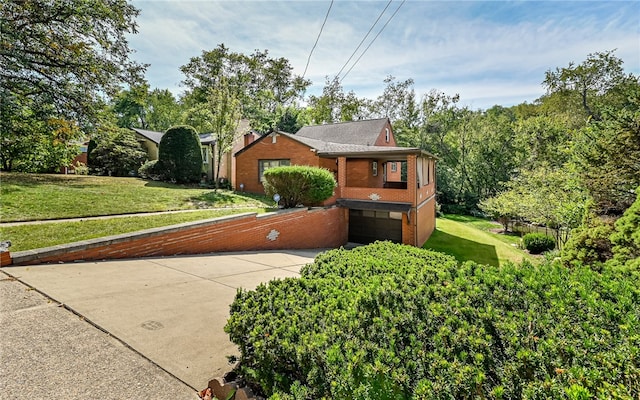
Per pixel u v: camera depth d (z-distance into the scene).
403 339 2.11
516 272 2.96
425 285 2.81
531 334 1.97
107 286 4.23
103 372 2.34
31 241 5.99
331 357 1.83
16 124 13.27
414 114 34.97
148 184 15.35
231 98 16.25
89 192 11.39
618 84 22.64
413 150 12.24
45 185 11.74
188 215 9.39
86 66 13.49
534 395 1.49
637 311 2.20
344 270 3.78
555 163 20.02
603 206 7.02
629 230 5.05
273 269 6.60
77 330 2.93
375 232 14.26
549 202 13.62
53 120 13.03
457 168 28.81
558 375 1.63
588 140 9.43
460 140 28.94
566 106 26.00
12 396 2.02
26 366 2.33
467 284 2.73
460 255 12.42
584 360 1.73
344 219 14.23
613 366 1.63
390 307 2.44
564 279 2.83
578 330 2.01
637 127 6.31
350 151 13.67
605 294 2.58
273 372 2.06
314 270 3.88
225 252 8.16
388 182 20.44
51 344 2.66
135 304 3.68
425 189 15.06
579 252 6.67
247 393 2.11
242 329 2.30
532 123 23.38
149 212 10.07
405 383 1.69
